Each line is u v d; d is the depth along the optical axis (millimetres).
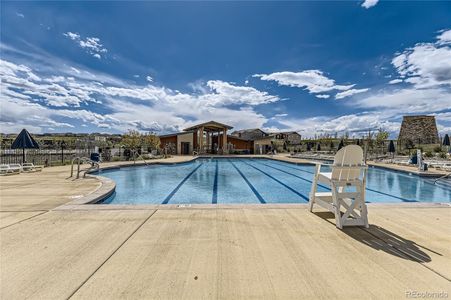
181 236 2848
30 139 11430
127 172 12805
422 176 10234
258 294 1735
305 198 7344
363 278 1951
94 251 2430
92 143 21344
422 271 2070
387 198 7301
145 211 3902
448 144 18891
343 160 3457
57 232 2963
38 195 5285
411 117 40250
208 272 2037
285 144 39875
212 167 16344
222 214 3758
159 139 27250
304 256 2342
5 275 1969
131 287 1813
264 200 7066
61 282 1873
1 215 3689
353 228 3158
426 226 3240
